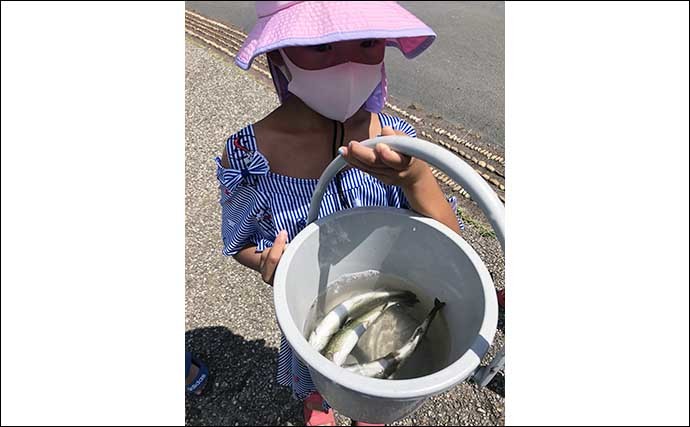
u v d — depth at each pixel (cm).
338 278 105
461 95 274
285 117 98
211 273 190
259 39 83
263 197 101
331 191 101
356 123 104
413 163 83
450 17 358
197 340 170
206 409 155
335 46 83
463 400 151
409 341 97
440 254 95
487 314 81
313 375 86
